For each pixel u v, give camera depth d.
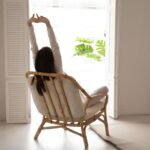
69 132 3.45
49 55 2.83
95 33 4.86
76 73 4.95
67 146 2.98
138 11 4.10
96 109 3.05
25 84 3.71
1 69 3.86
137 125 3.71
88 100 2.86
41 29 4.41
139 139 3.16
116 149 2.91
